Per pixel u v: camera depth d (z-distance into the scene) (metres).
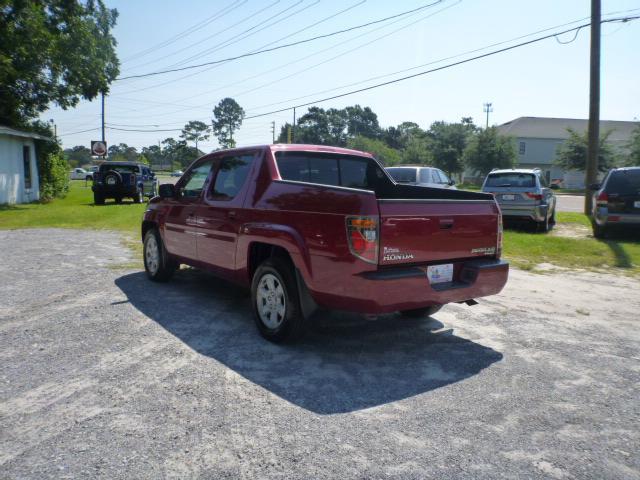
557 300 6.54
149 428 3.08
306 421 3.21
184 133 97.12
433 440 3.01
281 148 5.25
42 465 2.67
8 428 3.05
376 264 3.96
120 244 10.66
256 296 4.84
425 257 4.25
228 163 5.70
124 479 2.57
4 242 10.75
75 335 4.75
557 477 2.67
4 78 21.38
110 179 22.22
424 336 5.00
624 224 10.95
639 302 6.47
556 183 53.59
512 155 55.59
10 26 21.48
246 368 4.06
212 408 3.35
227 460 2.76
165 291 6.57
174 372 3.94
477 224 4.63
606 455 2.89
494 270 4.62
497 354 4.52
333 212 4.09
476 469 2.72
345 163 5.91
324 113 117.31
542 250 10.12
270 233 4.64
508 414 3.37
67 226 13.87
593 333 5.18
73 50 24.52
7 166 21.28
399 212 4.06
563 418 3.32
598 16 15.43
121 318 5.32
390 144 124.62
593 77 15.84
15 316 5.32
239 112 115.56
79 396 3.49
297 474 2.64
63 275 7.42
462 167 64.25
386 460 2.79
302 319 4.51
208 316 5.49
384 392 3.67
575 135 49.75
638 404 3.55
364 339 4.87
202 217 5.83
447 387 3.78
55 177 25.92
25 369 3.93
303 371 4.03
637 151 45.16
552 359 4.41
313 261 4.23
